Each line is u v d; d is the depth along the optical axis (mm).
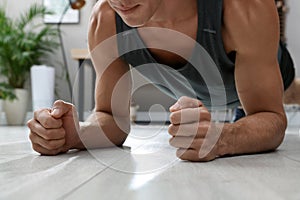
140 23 677
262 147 797
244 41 784
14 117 3062
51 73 3092
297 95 2102
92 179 494
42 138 745
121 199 376
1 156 755
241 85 840
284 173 552
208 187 441
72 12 3494
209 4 773
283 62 1213
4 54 3203
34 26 3514
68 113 770
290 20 3461
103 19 879
